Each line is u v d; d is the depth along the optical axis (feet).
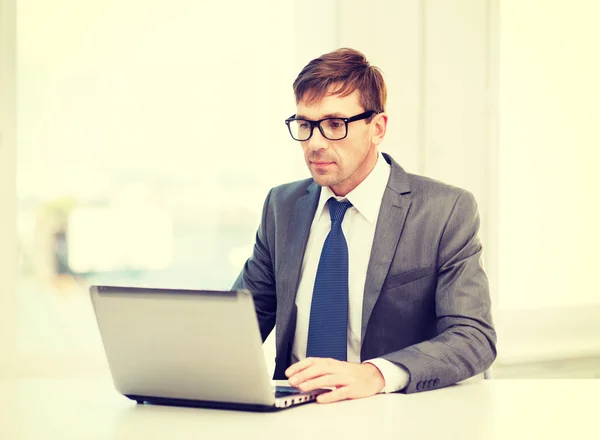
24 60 10.07
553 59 12.76
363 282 7.60
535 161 12.62
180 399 5.50
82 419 5.10
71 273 10.38
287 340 7.68
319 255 7.80
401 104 11.39
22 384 6.66
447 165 11.61
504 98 12.40
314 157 7.30
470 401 5.60
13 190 9.95
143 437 4.51
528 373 12.09
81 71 10.36
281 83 11.42
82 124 10.38
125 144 10.58
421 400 5.65
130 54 10.59
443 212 7.45
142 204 10.69
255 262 8.32
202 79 10.97
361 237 7.71
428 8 11.55
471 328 6.79
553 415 5.04
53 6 10.18
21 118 10.09
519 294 12.47
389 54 11.36
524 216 12.53
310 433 4.52
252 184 11.28
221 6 11.06
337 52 7.39
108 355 5.59
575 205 12.92
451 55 11.68
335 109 7.16
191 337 5.17
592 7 13.02
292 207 8.09
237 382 5.17
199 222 10.98
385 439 4.33
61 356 10.24
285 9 11.43
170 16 10.77
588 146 13.02
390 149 11.33
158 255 10.78
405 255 7.40
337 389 5.65
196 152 10.94
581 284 12.97
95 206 10.48
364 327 7.34
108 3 10.46
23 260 10.16
